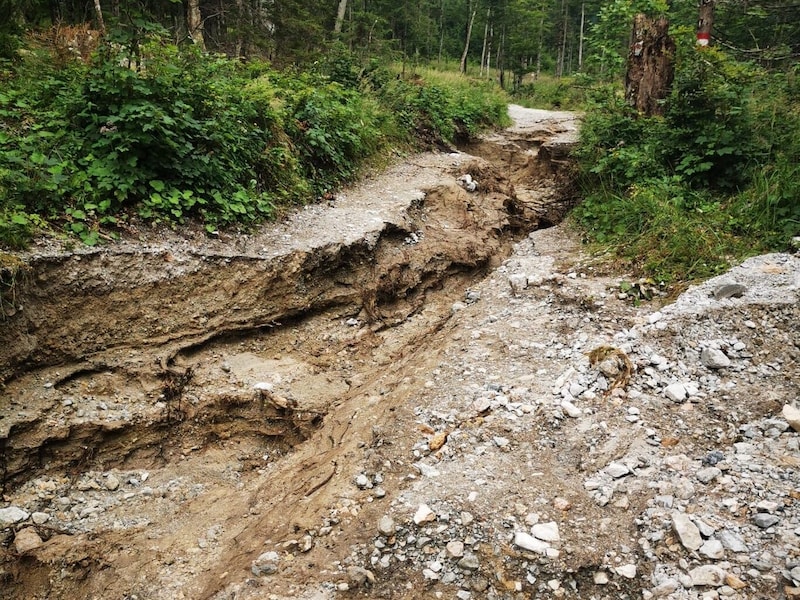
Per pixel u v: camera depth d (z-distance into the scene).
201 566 3.43
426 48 31.81
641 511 3.25
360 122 9.80
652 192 6.87
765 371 4.31
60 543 3.65
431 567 3.03
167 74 6.10
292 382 5.20
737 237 6.03
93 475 4.28
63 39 7.29
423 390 4.67
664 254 5.96
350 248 6.48
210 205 6.03
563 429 3.97
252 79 9.89
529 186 11.51
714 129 6.95
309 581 3.03
